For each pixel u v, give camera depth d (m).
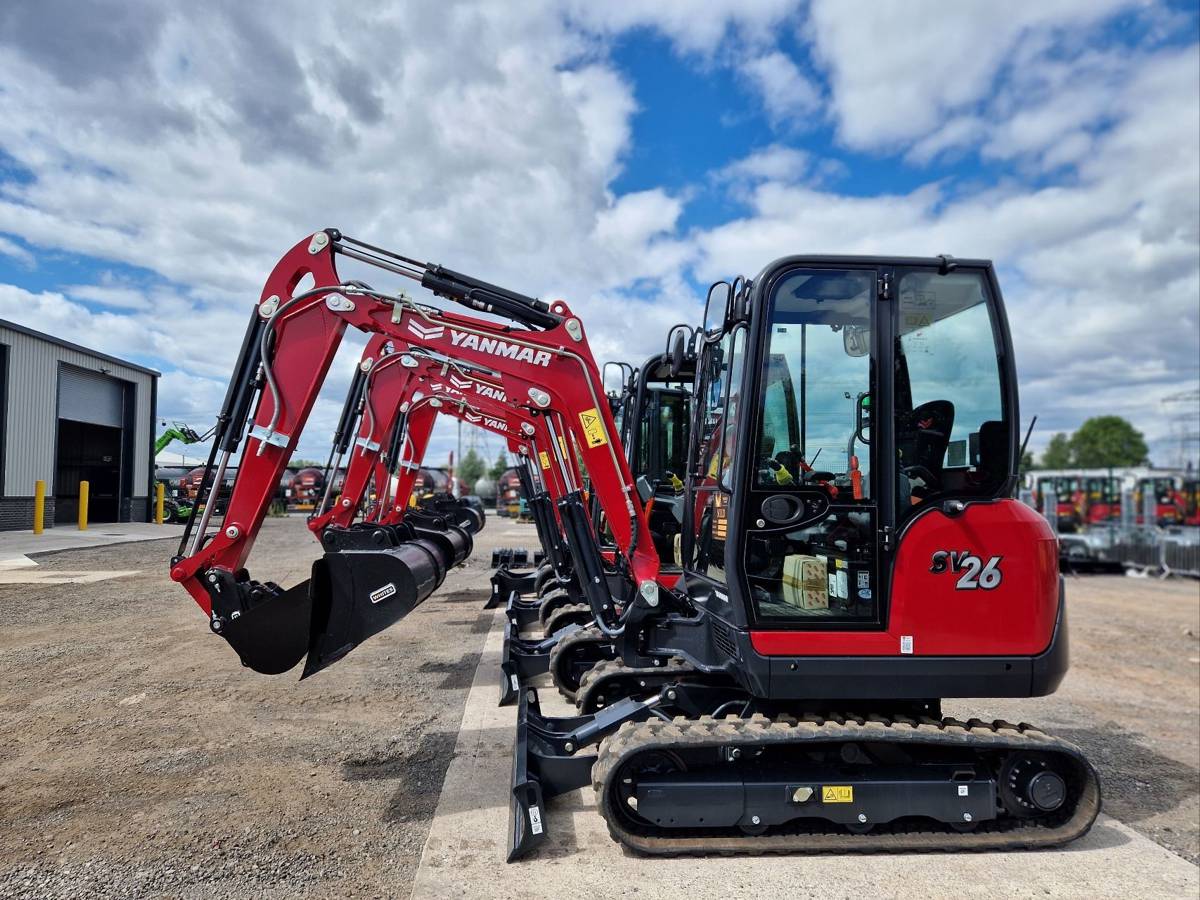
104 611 9.52
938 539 3.83
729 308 4.26
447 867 3.50
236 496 4.62
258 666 4.49
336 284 4.71
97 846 3.65
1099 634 10.07
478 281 4.76
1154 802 4.61
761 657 3.77
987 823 3.90
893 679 3.79
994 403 3.94
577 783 3.98
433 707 5.90
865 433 3.92
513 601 9.19
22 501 19.25
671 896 3.30
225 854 3.59
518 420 8.41
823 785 3.70
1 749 4.93
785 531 3.89
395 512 9.05
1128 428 82.94
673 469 7.85
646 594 4.65
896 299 3.95
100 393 23.06
